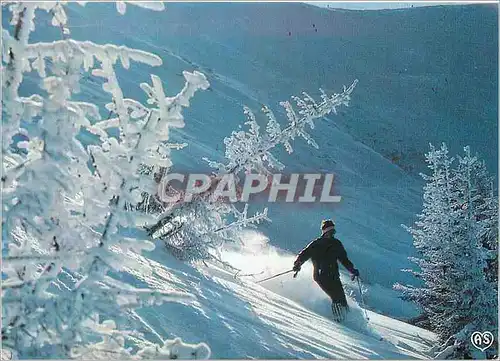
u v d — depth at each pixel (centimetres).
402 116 6147
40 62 334
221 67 6088
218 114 4206
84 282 338
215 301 588
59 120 330
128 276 534
